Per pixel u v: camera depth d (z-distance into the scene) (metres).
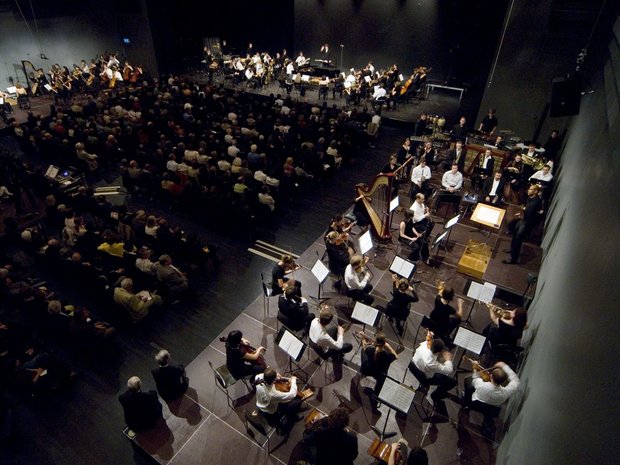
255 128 15.59
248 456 5.68
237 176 12.22
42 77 20.62
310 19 24.84
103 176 13.66
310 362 6.99
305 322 6.93
